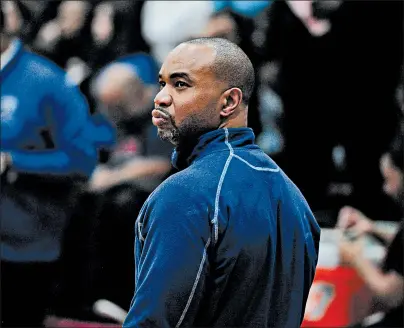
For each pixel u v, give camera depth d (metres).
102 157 13.95
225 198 6.09
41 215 12.44
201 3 16.45
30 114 12.45
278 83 16.45
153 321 5.83
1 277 12.42
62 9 18.36
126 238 12.43
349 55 16.50
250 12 16.02
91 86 17.23
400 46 16.52
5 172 12.37
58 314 12.55
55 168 12.41
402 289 12.46
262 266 6.17
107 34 18.23
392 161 14.63
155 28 17.36
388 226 14.37
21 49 12.63
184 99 6.46
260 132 16.08
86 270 12.53
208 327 6.14
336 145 16.69
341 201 16.47
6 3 15.08
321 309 12.42
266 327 6.21
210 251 6.03
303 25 16.42
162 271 5.87
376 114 16.61
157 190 6.21
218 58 6.50
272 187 6.41
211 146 6.46
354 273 12.54
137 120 13.89
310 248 6.67
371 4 16.42
